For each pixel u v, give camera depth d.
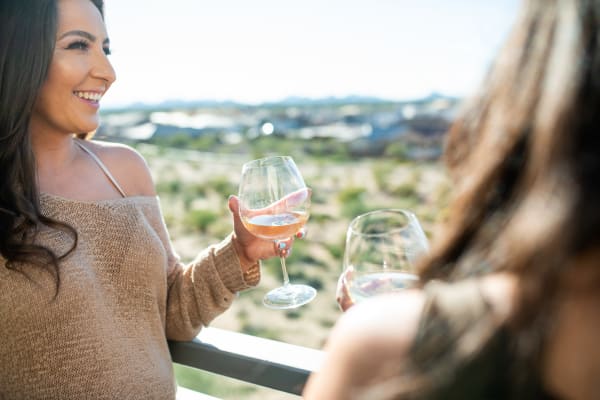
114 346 1.39
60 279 1.33
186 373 4.36
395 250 0.91
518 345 0.53
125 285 1.45
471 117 0.62
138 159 1.68
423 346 0.57
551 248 0.47
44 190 1.46
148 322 1.48
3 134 1.35
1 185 1.34
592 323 0.49
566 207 0.47
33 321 1.32
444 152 0.64
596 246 0.48
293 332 5.21
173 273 1.64
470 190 0.59
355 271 0.93
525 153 0.54
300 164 21.19
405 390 0.57
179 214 13.06
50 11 1.37
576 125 0.47
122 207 1.50
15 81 1.35
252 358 1.41
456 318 0.56
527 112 0.53
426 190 13.34
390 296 0.63
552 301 0.50
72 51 1.43
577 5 0.50
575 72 0.48
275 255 1.59
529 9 0.54
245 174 1.50
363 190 13.53
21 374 1.33
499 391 0.55
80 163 1.56
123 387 1.38
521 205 0.52
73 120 1.46
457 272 0.61
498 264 0.57
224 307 1.57
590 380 0.50
